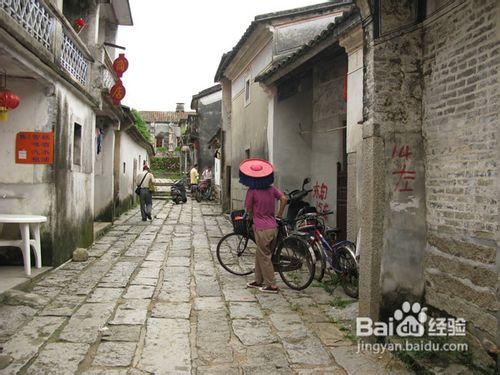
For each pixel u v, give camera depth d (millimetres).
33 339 4297
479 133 3650
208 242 10641
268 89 10594
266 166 6578
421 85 4430
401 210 4395
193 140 33219
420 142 4430
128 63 10234
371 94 4414
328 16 11328
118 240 10672
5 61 5828
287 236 6727
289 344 4395
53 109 7047
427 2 4332
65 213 7758
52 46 6656
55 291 5980
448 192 4043
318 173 9414
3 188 6984
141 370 3764
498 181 3436
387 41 4406
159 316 5117
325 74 8984
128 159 18516
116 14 12336
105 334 4508
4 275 6281
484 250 3592
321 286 6531
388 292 4367
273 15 10828
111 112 11445
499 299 3402
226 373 3752
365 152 4516
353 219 6539
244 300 5855
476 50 3693
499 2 3443
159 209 19125
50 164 7043
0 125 6969
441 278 4141
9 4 5098
